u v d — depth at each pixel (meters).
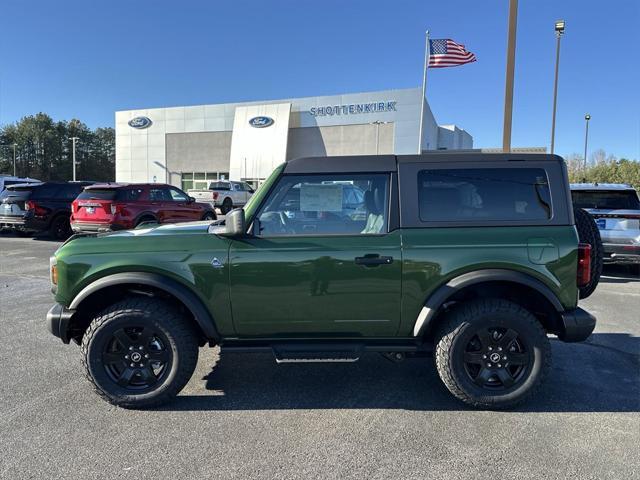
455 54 18.50
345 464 2.83
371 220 3.51
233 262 3.43
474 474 2.72
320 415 3.48
